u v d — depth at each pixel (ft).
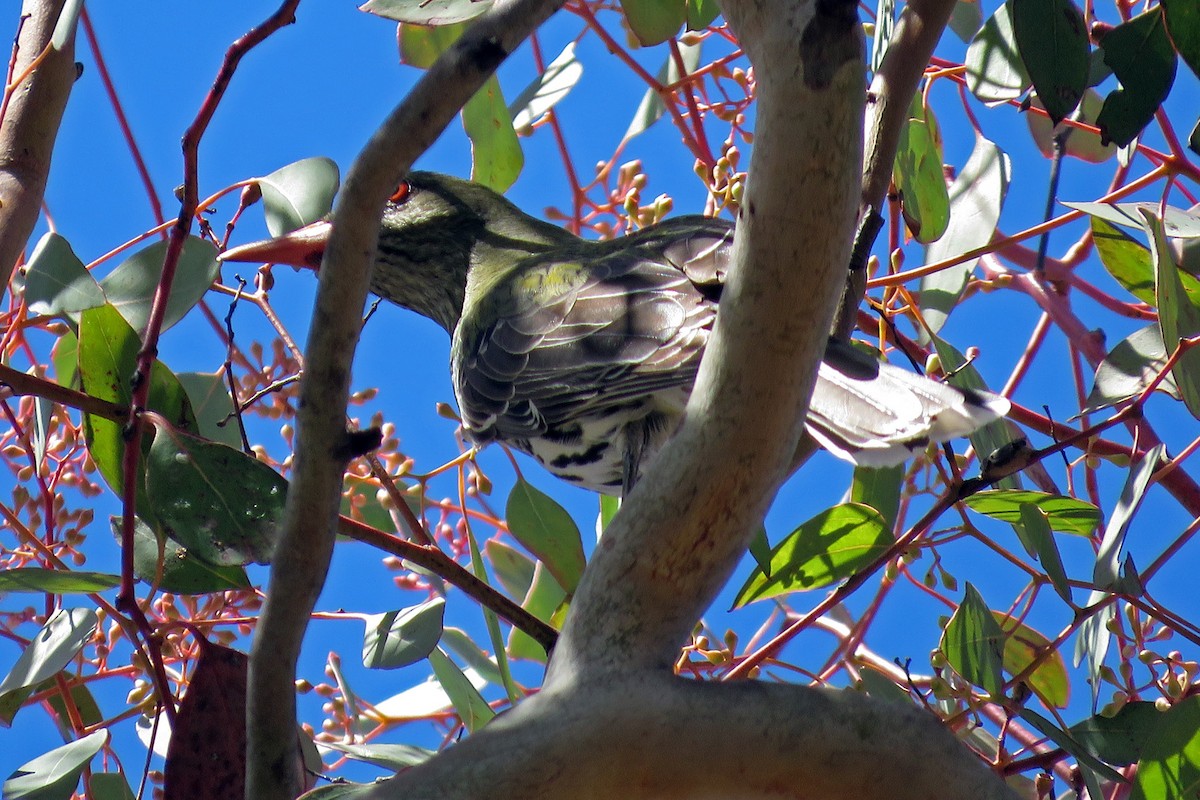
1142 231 23.24
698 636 24.50
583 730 12.65
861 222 20.75
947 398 17.79
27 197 19.11
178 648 22.31
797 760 13.04
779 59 11.85
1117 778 19.38
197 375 24.23
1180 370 21.16
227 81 17.22
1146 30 19.56
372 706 25.53
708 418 13.00
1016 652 25.59
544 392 23.77
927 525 20.98
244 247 23.93
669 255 24.27
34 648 20.86
